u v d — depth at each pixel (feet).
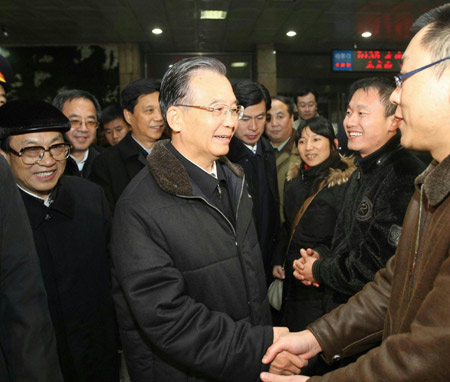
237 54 26.86
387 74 26.78
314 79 27.66
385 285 3.71
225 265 3.77
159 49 26.11
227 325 3.51
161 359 3.75
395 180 4.27
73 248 4.79
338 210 5.76
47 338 3.44
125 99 7.24
